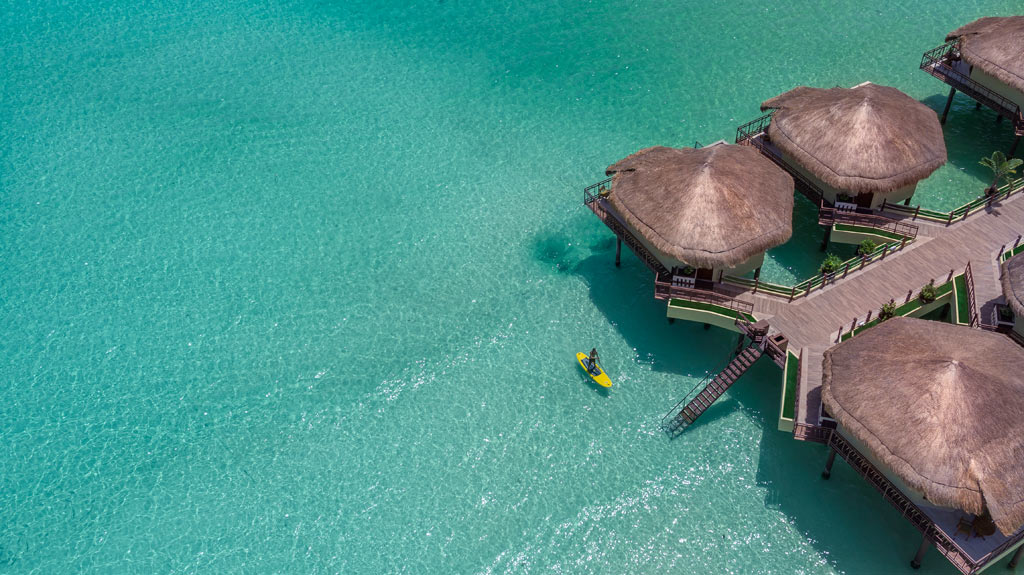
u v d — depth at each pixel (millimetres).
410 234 38688
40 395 32375
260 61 50438
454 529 27641
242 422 31203
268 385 32438
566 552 26875
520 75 48500
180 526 28062
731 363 29922
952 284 30188
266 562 27031
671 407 30734
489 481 28906
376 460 29766
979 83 38156
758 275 32844
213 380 32719
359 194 40938
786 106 35969
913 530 26578
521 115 45469
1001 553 22875
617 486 28500
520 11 54469
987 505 21797
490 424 30672
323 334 34281
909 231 32594
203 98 47500
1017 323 27922
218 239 38719
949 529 23453
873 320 29375
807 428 26125
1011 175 38250
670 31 51250
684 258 29719
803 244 36312
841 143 32781
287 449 30234
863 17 50500
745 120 43719
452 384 32094
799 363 27906
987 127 41531
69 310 35688
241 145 44156
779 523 27109
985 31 38250
